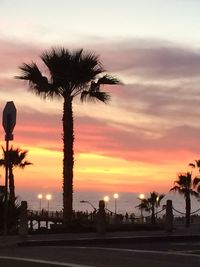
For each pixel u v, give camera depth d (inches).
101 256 498.6
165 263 454.0
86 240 685.9
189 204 2282.2
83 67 1038.4
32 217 2255.2
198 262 462.3
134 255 510.0
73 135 1047.0
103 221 796.0
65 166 1028.5
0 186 938.7
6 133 607.8
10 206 883.4
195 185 2276.1
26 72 1058.1
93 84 1080.2
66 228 917.2
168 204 832.9
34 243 648.4
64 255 506.0
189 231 836.0
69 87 1055.6
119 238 708.0
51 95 1071.6
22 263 444.8
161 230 909.8
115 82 1087.0
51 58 1037.8
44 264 437.1
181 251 564.4
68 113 1050.7
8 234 811.4
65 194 1018.1
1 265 436.1
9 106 609.9
